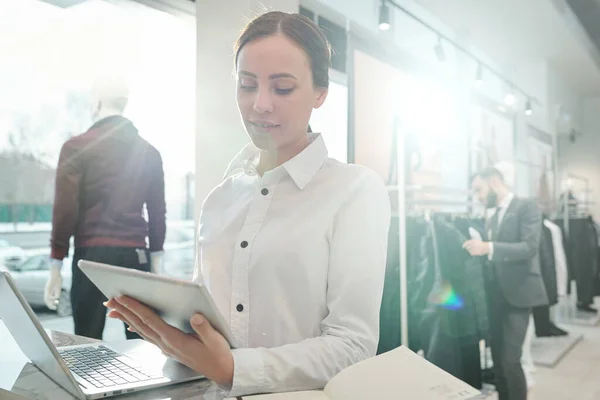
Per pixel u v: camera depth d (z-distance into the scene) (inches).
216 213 41.2
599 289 127.8
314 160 38.1
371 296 34.1
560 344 119.2
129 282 26.9
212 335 27.4
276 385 29.4
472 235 107.7
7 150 117.6
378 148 107.4
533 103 138.9
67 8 120.0
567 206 129.8
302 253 35.5
